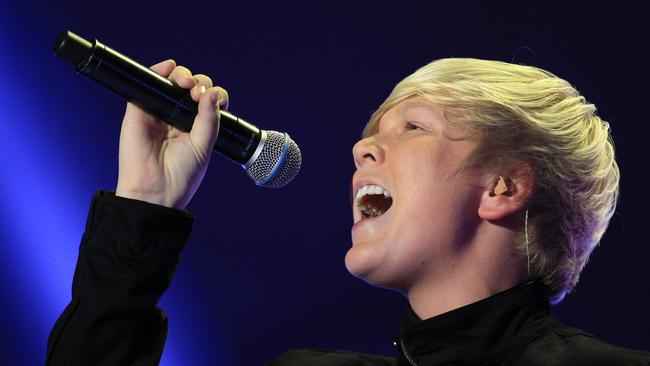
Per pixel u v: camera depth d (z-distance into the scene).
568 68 9.77
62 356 4.29
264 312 10.16
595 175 4.35
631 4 9.67
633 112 9.48
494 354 3.99
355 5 10.38
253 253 10.20
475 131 4.23
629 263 9.15
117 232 4.37
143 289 4.35
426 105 4.36
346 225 10.16
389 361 4.68
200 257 10.22
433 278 4.18
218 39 10.35
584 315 9.15
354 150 4.45
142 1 10.26
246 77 10.34
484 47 10.05
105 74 4.31
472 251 4.15
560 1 9.88
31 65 10.04
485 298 4.08
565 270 4.27
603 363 3.79
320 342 9.99
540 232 4.18
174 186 4.58
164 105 4.47
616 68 9.63
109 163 10.10
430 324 4.06
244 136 4.65
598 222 4.40
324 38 10.38
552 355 3.93
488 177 4.18
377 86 10.26
